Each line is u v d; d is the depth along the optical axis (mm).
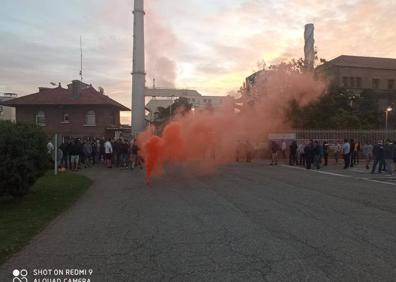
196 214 9477
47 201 11672
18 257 6277
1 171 11094
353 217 9062
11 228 8289
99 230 8039
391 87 75562
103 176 18609
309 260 5938
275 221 8648
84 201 11766
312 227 8078
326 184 15352
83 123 41469
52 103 41031
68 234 7750
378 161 20141
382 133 30344
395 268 5562
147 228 8125
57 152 19188
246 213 9547
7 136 11281
